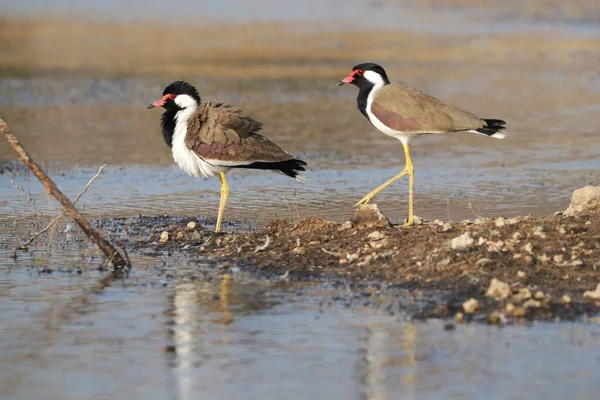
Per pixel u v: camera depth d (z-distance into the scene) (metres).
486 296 12.05
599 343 10.63
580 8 55.16
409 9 60.38
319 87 33.00
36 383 9.88
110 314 11.91
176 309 12.07
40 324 11.56
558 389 9.55
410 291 12.44
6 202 18.12
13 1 63.94
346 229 14.68
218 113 14.94
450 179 20.17
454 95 30.89
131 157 22.56
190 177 20.56
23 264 14.22
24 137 24.64
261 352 10.62
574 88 32.56
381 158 22.50
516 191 18.92
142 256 14.63
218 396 9.56
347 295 12.44
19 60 38.75
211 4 65.25
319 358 10.42
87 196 18.72
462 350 10.53
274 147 14.99
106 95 31.20
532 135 25.05
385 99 14.95
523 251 13.00
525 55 40.66
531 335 10.89
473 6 59.09
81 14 59.00
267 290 12.77
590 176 20.25
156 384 9.84
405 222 15.36
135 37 48.00
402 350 10.58
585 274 12.41
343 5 63.88
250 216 17.06
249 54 41.09
